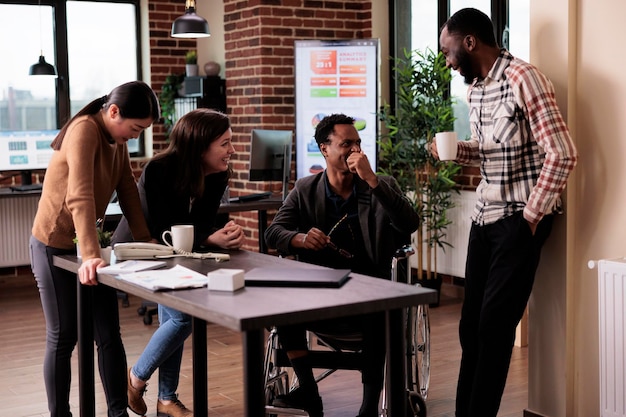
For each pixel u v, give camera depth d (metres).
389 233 3.33
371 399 3.05
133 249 2.93
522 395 4.06
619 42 3.16
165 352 3.49
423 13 6.78
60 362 3.20
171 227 3.04
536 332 3.53
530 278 3.23
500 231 3.24
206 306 2.15
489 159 3.25
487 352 3.27
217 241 3.17
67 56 7.87
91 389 3.12
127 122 3.00
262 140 5.77
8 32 7.60
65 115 7.88
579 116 3.32
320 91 6.63
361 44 6.55
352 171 3.25
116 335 3.21
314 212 3.41
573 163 3.06
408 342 3.31
